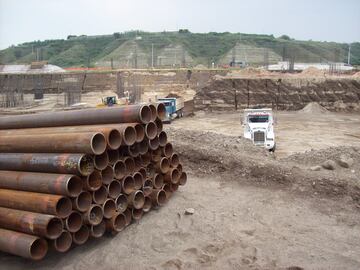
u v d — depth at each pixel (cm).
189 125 3600
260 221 828
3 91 5553
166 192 905
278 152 2434
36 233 625
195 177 1098
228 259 690
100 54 12850
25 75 6425
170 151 881
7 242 635
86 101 5088
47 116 830
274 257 691
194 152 1177
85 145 650
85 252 720
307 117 4075
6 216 658
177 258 699
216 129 3338
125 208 756
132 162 772
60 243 652
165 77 6519
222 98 4609
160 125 826
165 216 845
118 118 754
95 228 716
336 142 2781
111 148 695
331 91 4612
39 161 686
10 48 14475
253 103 4603
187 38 13262
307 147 2598
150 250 729
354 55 14450
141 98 5019
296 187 978
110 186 729
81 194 676
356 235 767
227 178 1073
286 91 4638
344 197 923
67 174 660
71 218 666
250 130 2084
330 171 1119
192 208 877
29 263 691
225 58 11694
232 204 911
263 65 9469
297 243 737
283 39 15125
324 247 721
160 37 13112
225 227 801
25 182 682
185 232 782
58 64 12406
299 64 9562
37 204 641
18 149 746
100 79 6450
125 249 729
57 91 6028
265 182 1023
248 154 1291
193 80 6419
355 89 4619
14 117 888
